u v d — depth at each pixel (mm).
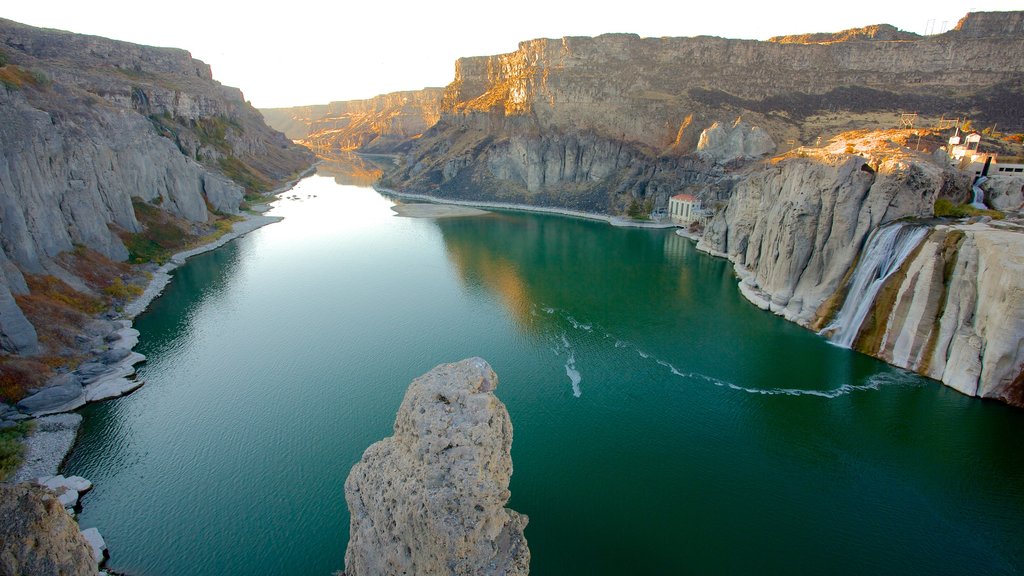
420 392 29578
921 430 58219
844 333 79938
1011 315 59906
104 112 112188
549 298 100062
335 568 39875
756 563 41375
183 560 40781
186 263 115125
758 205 118000
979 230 68312
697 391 66188
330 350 76312
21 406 57062
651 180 188750
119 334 75688
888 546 43406
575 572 40062
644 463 52688
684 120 190875
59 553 22312
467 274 114562
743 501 47906
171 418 59031
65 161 92688
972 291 66188
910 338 71188
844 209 83625
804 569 40969
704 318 90062
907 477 51344
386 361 73062
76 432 55656
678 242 150750
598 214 189750
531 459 52969
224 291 100250
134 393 63938
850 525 45469
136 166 118688
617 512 46219
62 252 85500
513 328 85125
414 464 27984
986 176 88125
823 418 60531
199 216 136875
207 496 47469
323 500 46969
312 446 54562
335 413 60406
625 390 66312
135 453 53062
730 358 74938
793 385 67750
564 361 73812
